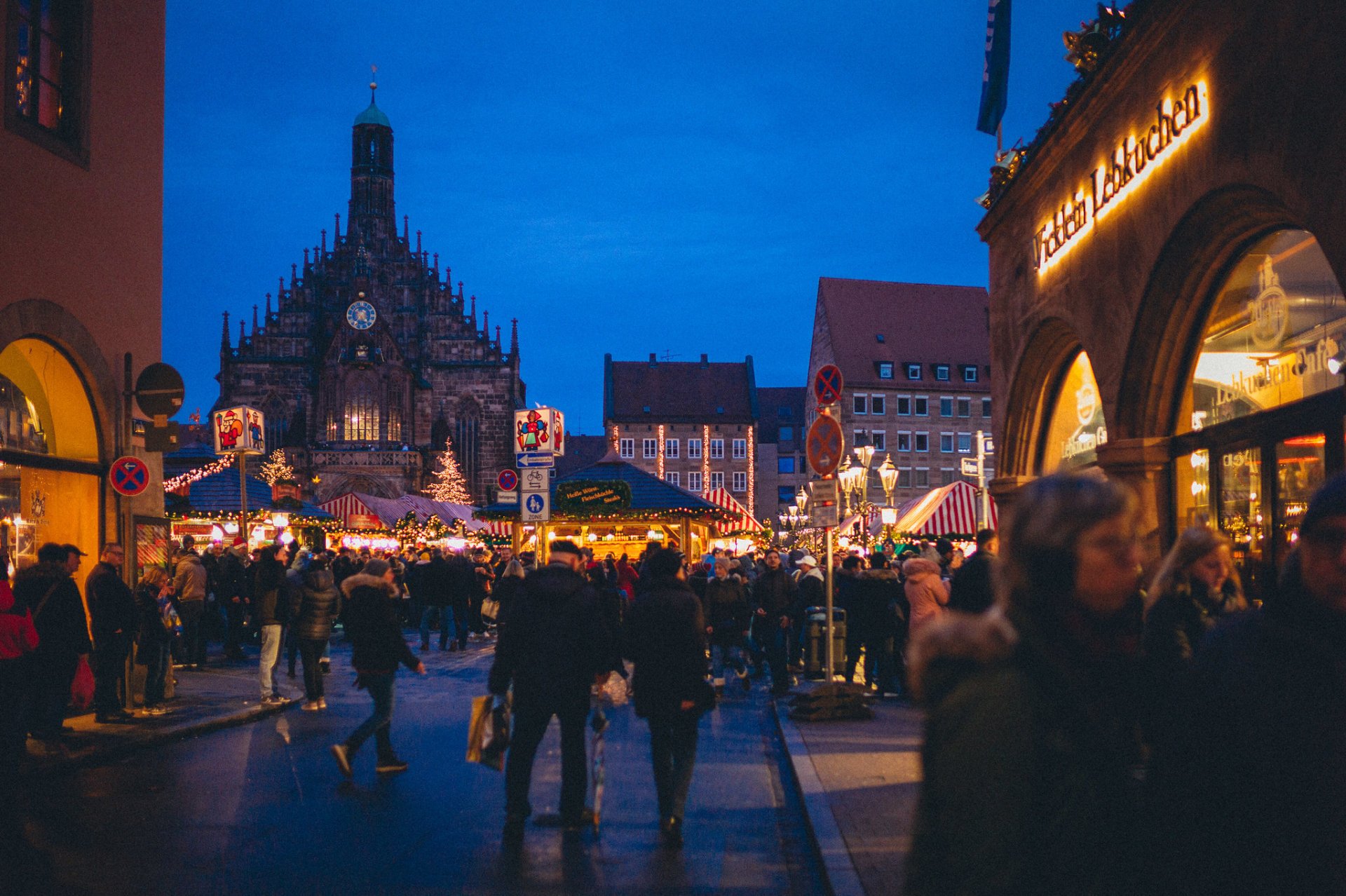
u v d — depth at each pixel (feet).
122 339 48.29
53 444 45.34
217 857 22.06
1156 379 39.37
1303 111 26.99
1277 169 28.37
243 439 64.23
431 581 75.41
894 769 29.25
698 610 24.32
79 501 45.62
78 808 26.61
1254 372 33.76
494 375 274.77
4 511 40.78
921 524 78.74
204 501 88.17
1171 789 7.56
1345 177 25.08
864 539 105.19
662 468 321.11
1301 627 7.65
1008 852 6.32
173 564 64.44
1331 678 7.36
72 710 41.45
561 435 55.06
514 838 23.50
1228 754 7.39
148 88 51.44
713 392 329.52
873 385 291.99
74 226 44.60
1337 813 7.17
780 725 38.37
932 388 295.89
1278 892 7.25
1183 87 34.47
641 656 24.11
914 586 42.75
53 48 44.45
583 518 95.20
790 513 194.08
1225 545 16.16
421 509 129.80
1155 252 36.76
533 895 19.62
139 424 49.29
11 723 27.66
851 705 39.50
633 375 330.34
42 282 42.19
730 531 124.36
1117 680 7.09
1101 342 42.47
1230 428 34.83
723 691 52.21
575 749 24.53
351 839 23.63
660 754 23.99
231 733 38.75
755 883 20.48
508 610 24.54
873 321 302.45
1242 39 30.42
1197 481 37.58
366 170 283.18
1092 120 43.32
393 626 30.83
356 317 262.26
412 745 36.27
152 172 51.62
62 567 33.22
